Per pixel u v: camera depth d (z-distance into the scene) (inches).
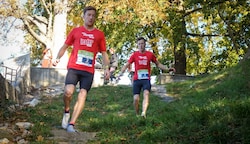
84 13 269.0
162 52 1187.9
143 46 358.3
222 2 705.6
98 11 843.4
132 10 826.8
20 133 250.4
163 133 242.7
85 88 266.4
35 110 369.7
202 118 259.1
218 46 1160.2
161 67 362.9
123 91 591.5
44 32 976.9
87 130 289.7
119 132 266.2
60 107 456.8
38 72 784.9
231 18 893.2
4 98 394.9
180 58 1069.8
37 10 1072.8
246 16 847.7
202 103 368.8
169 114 303.9
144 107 339.9
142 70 354.6
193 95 464.4
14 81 642.8
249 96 337.1
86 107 470.6
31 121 300.4
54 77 793.6
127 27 912.3
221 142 208.2
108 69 273.4
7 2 835.4
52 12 978.1
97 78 788.0
